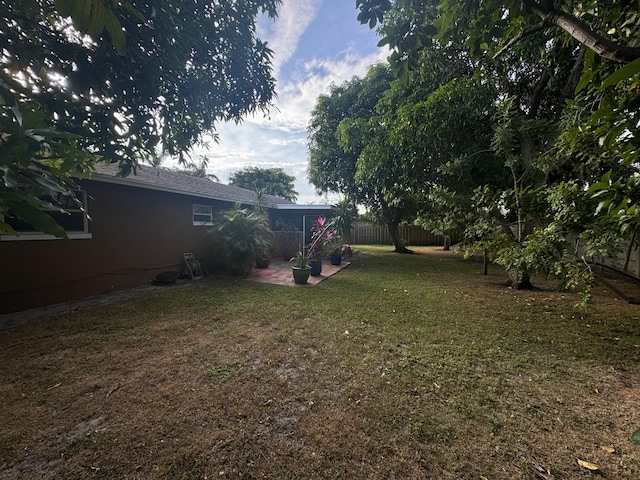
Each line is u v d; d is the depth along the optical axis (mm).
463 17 1841
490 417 1843
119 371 2402
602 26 1981
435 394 2094
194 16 2320
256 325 3506
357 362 2578
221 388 2162
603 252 3070
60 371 2396
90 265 4855
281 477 1413
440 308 4230
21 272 4047
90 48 1708
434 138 5156
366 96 10461
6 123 921
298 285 5820
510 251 3992
